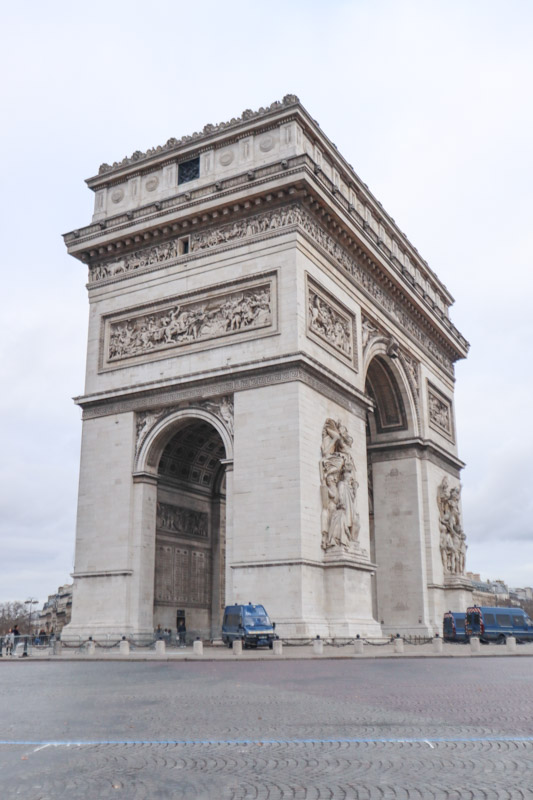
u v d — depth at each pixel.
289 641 58.62
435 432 97.25
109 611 68.12
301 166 67.12
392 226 91.44
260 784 13.73
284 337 65.88
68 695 28.53
